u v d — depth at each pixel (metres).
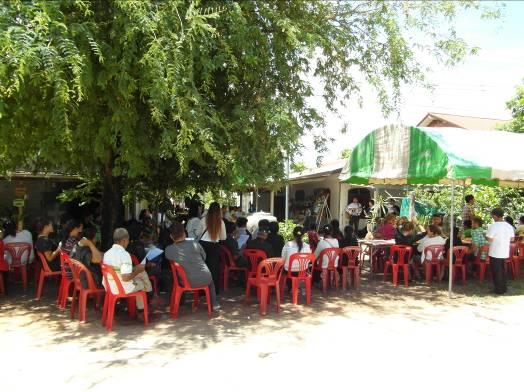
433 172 8.18
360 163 10.31
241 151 6.81
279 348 5.33
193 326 6.18
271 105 6.75
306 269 7.61
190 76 5.89
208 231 8.02
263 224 8.56
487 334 5.98
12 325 6.16
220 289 8.45
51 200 14.74
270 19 7.20
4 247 8.16
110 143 6.27
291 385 4.31
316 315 6.83
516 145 9.20
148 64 5.54
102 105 6.37
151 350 5.21
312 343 5.52
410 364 4.89
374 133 9.80
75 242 7.35
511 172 8.09
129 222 9.33
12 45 4.73
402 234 9.52
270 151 7.14
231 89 7.52
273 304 7.51
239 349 5.28
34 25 5.06
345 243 9.07
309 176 19.69
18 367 4.69
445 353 5.24
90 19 5.91
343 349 5.32
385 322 6.48
